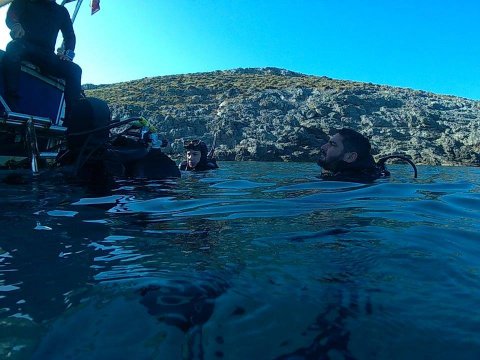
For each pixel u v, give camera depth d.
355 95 33.50
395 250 1.96
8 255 1.87
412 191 4.19
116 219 2.68
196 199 3.53
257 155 24.33
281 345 1.11
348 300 1.39
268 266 1.72
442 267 1.73
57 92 6.63
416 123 28.64
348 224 2.54
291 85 39.28
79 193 3.71
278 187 4.39
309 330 1.19
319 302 1.37
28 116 5.02
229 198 3.59
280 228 2.43
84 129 4.62
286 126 27.69
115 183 4.46
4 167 5.10
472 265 1.78
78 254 1.89
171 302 1.34
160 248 1.99
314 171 8.42
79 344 1.10
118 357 1.04
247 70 51.19
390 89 39.12
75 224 2.51
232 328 1.19
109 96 35.72
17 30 5.31
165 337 1.14
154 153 5.38
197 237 2.22
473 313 1.31
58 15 5.76
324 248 1.99
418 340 1.15
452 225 2.58
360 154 5.06
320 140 26.44
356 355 1.07
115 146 4.94
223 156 24.62
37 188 3.92
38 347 1.09
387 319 1.26
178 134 27.42
